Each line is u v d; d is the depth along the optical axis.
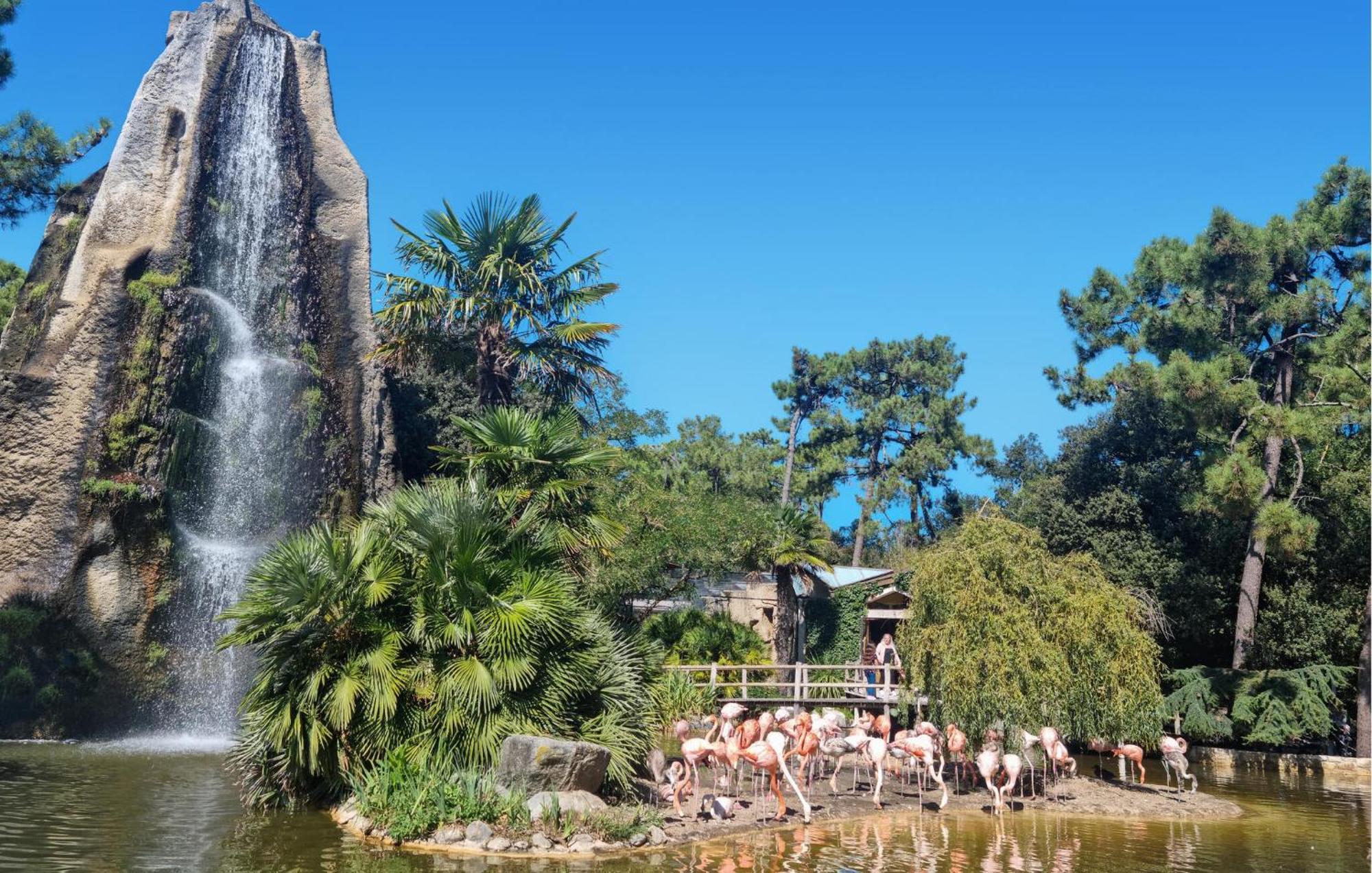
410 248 29.67
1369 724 25.81
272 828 12.48
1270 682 26.94
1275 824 16.25
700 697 24.66
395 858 11.05
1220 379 26.73
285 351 29.66
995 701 17.28
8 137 29.61
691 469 65.12
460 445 32.59
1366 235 29.30
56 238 28.05
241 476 27.75
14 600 23.31
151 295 26.53
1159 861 12.60
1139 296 33.38
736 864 11.44
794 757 19.59
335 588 13.73
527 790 12.63
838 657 36.12
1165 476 34.19
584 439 19.22
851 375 62.75
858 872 11.20
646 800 14.66
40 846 10.91
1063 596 18.48
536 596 14.10
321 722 13.63
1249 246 28.70
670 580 33.03
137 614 24.75
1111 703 18.52
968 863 11.98
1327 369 27.98
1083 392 34.84
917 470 57.25
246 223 29.97
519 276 29.31
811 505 61.69
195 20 30.88
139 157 28.50
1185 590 31.44
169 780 16.17
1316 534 26.75
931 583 18.73
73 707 23.33
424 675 13.68
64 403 25.11
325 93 33.44
